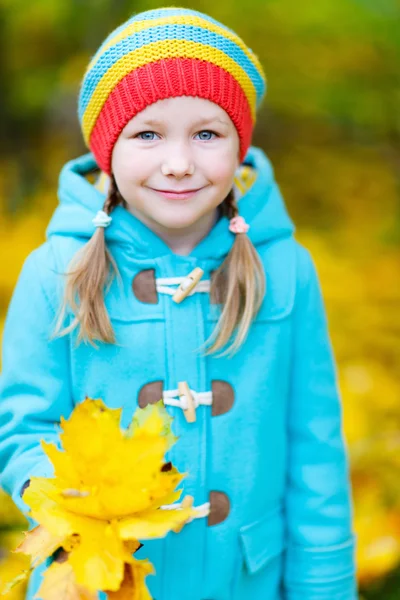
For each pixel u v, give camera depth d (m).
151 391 1.67
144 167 1.56
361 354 3.55
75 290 1.65
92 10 4.82
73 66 5.09
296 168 5.33
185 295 1.68
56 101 5.10
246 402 1.72
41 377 1.70
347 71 4.53
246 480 1.73
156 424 1.35
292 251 1.81
